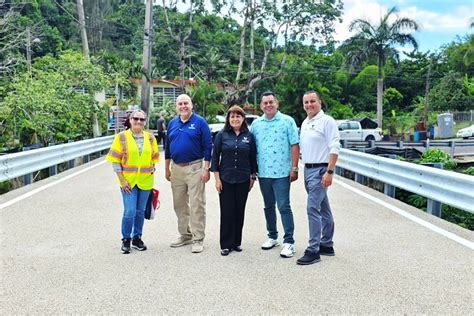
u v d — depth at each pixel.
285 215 6.09
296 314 4.28
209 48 53.97
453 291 4.80
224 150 6.14
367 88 61.59
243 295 4.71
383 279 5.15
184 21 47.75
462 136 40.31
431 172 8.03
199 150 6.37
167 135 6.56
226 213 6.12
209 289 4.88
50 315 4.27
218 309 4.39
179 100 6.39
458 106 53.41
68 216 8.24
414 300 4.58
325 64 64.12
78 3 28.80
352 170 12.31
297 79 48.25
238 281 5.11
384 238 6.83
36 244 6.55
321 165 5.88
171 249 6.38
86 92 25.27
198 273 5.38
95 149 18.36
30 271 5.44
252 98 59.00
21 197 9.94
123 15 65.06
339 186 11.59
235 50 55.97
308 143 5.91
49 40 45.69
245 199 6.27
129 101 32.19
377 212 8.57
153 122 40.69
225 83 52.94
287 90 47.97
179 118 6.55
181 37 46.75
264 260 5.88
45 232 7.18
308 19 47.28
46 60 24.47
